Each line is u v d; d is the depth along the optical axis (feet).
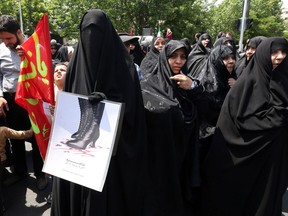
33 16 66.69
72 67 5.87
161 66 7.11
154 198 6.95
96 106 5.05
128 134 5.78
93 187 4.95
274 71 6.82
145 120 6.28
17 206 9.55
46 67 7.54
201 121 8.03
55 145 5.31
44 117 7.89
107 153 4.95
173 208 7.14
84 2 62.90
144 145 6.15
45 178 10.61
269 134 6.85
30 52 7.56
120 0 62.85
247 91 7.05
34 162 10.36
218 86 9.21
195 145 7.30
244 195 7.45
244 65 12.62
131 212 6.18
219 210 7.78
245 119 7.02
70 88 5.89
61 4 66.95
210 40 19.07
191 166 7.34
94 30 5.38
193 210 8.38
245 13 29.43
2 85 9.95
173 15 66.95
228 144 7.38
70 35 69.87
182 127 6.79
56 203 6.15
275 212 7.32
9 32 9.18
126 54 5.92
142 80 7.48
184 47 6.79
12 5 62.75
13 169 11.88
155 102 6.72
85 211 5.67
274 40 6.86
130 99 5.73
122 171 5.83
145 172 6.36
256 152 7.02
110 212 5.83
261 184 7.21
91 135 5.07
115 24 64.69
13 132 8.80
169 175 6.93
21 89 7.70
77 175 5.09
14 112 10.23
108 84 5.52
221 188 7.63
